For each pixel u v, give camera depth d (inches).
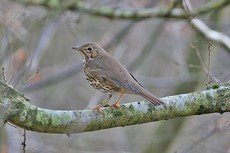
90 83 401.1
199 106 339.0
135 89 374.3
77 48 408.2
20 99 307.4
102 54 404.5
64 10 574.6
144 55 654.5
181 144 604.4
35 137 603.5
